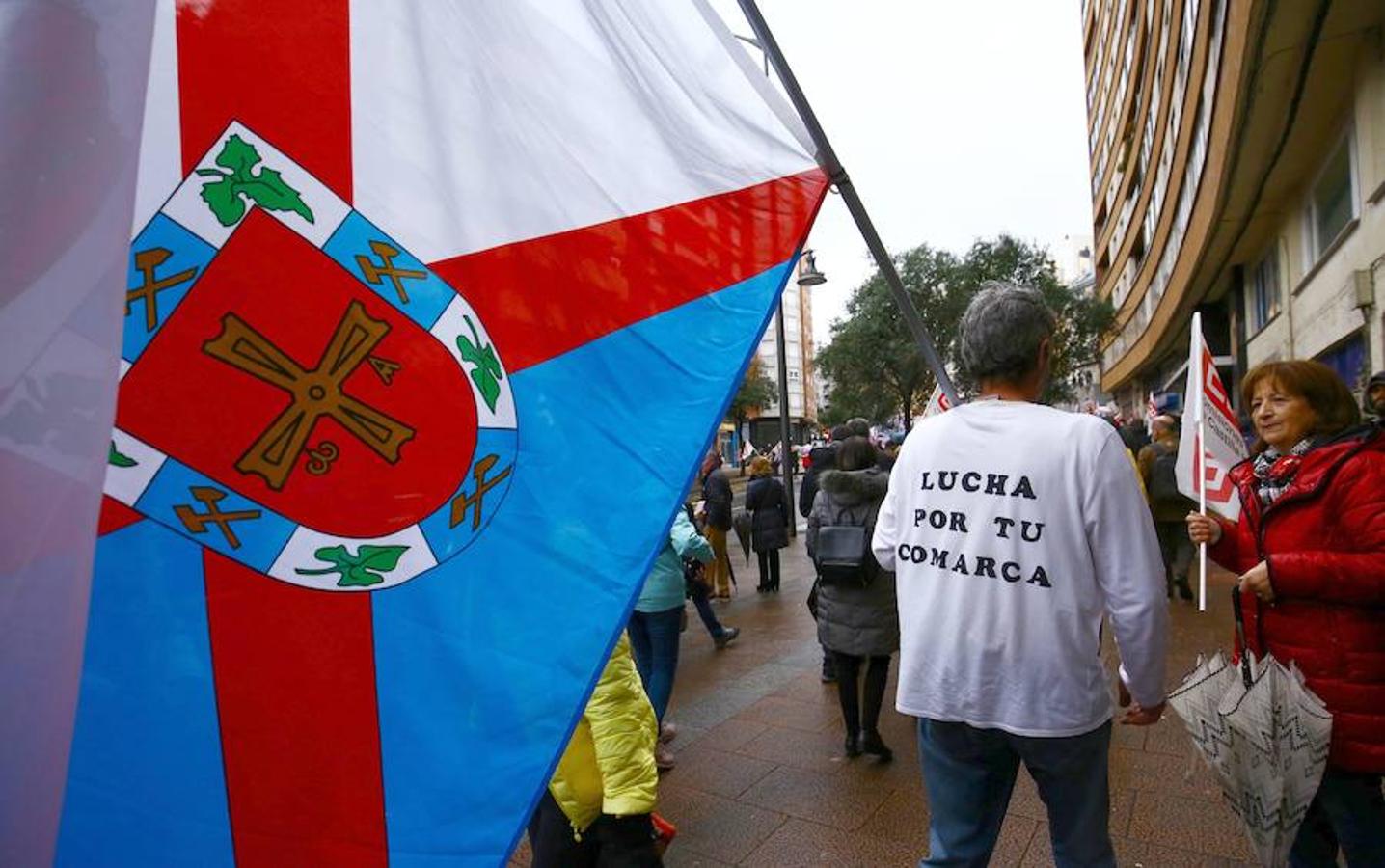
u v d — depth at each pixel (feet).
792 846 10.66
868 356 86.69
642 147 4.56
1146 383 146.20
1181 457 9.26
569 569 4.07
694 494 40.86
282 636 3.50
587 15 4.49
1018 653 6.04
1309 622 6.69
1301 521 6.88
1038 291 6.82
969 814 6.39
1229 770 6.56
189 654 3.35
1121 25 115.44
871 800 11.89
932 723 6.52
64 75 2.38
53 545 2.36
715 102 4.76
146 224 3.26
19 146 2.31
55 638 2.37
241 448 3.42
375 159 3.74
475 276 3.98
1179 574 24.80
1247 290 66.90
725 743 14.46
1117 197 128.67
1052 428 6.14
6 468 2.30
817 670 18.84
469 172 4.01
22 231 2.31
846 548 12.72
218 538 3.38
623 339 4.37
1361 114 34.91
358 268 3.67
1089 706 5.99
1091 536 5.97
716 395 4.45
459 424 3.89
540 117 4.29
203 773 3.37
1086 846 6.07
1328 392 7.40
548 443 4.12
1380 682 6.42
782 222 4.77
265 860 3.46
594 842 7.05
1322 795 6.87
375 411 3.69
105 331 2.44
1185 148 64.85
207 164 3.36
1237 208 52.31
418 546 3.77
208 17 3.38
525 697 3.89
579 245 4.32
